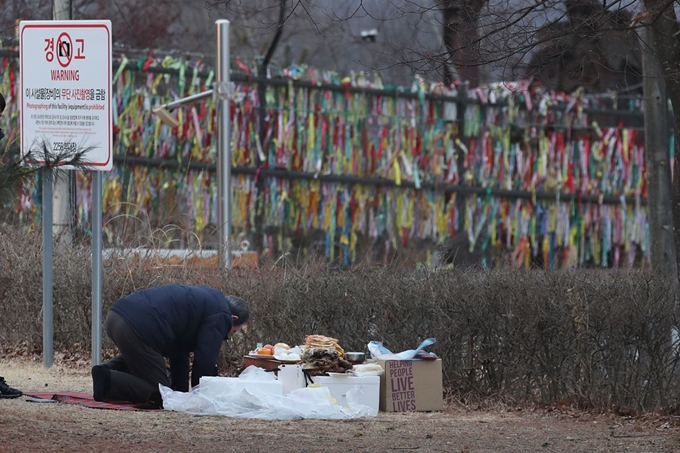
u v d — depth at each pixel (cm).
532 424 2434
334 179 5806
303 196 5756
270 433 2173
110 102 2853
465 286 2848
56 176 2138
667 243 4047
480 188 6109
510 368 2733
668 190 4047
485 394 2750
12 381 2956
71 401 2514
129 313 2509
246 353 3095
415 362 2642
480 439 2194
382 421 2430
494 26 2562
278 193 5709
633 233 6488
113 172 5338
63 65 2878
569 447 2119
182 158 5459
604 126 6550
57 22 2870
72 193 4075
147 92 5475
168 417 2339
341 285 3009
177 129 5456
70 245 3809
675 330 2614
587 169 6400
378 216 5891
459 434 2256
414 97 6000
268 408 2402
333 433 2211
